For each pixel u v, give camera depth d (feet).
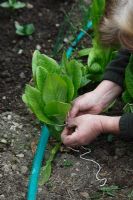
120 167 4.95
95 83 5.67
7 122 5.34
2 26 6.55
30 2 6.93
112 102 5.19
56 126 4.85
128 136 4.51
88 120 4.60
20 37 6.41
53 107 4.62
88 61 5.44
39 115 4.66
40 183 4.77
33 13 6.77
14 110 5.50
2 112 5.47
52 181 4.81
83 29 6.39
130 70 4.83
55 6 6.92
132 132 4.48
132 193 4.70
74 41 6.31
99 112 4.91
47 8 6.88
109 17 4.00
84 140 4.66
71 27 6.42
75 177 4.85
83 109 4.85
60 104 4.57
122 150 5.08
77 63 4.95
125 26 3.68
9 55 6.16
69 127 4.76
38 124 5.33
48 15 6.77
